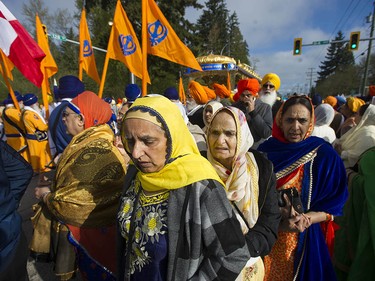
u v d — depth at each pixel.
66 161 1.69
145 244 1.10
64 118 2.01
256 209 1.34
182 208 1.04
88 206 1.64
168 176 1.07
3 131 5.48
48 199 1.71
